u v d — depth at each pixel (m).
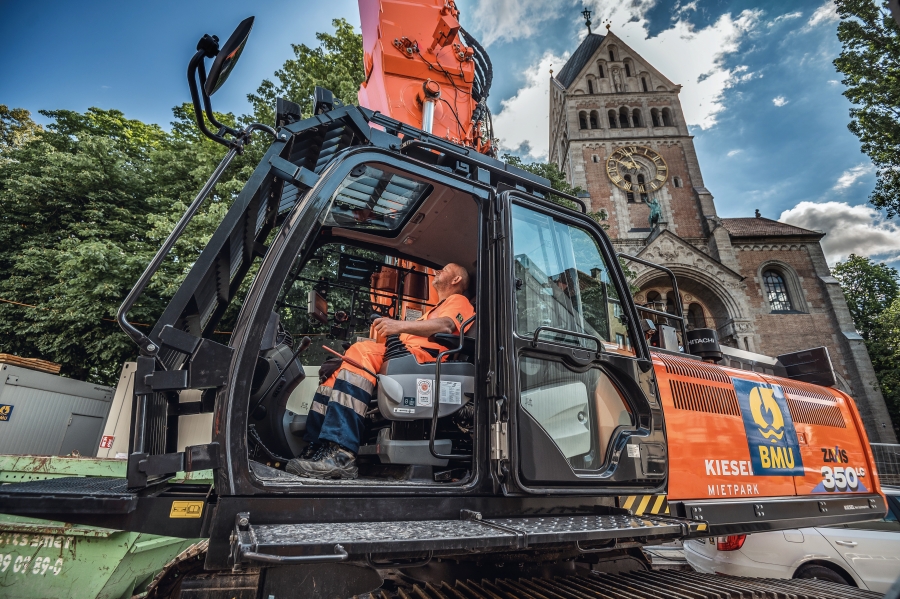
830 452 4.02
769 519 3.29
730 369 3.76
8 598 4.22
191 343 1.76
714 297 31.72
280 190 2.78
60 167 12.38
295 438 2.83
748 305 32.59
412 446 2.35
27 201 12.39
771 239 34.22
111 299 10.05
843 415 4.36
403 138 2.69
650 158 37.50
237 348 1.81
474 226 3.38
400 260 4.04
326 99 2.65
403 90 4.48
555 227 2.75
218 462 1.66
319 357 5.10
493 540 1.63
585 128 39.25
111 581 4.29
